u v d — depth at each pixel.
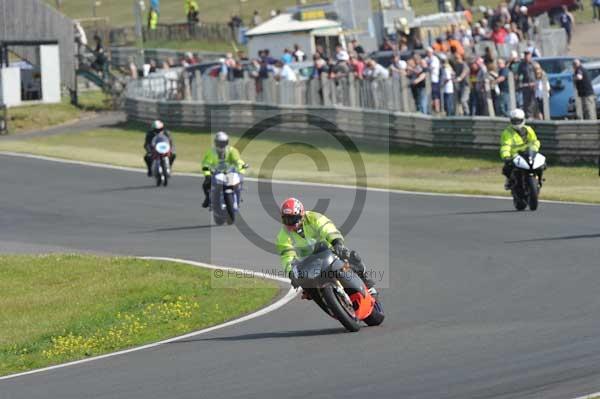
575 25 167.62
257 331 40.41
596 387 27.11
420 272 51.19
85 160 114.31
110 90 165.62
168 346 39.06
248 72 130.00
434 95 106.38
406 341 35.31
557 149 92.62
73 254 62.91
